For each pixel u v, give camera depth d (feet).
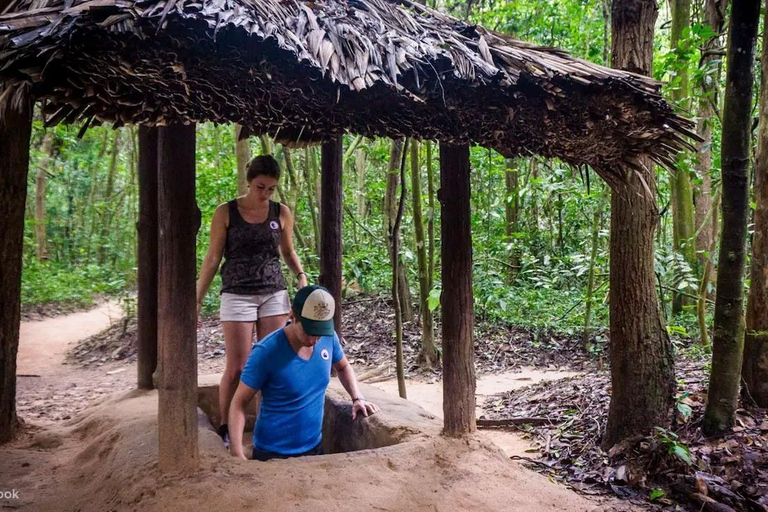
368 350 23.18
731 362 10.12
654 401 10.66
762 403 10.93
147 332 14.03
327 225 14.34
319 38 6.56
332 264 14.35
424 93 7.27
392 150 23.58
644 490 9.36
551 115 8.20
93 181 57.26
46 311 41.11
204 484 7.64
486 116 8.03
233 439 8.74
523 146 8.92
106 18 5.26
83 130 6.33
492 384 18.97
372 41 7.13
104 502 8.25
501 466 8.84
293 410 9.29
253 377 8.93
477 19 27.50
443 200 9.58
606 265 25.29
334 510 7.18
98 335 30.91
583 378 16.60
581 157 9.45
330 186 14.29
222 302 11.25
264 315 11.37
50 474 10.23
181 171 7.89
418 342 23.25
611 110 8.27
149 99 6.12
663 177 27.58
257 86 6.46
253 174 10.75
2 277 11.78
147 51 5.64
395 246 13.88
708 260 17.76
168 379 8.03
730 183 10.00
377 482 7.98
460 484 8.16
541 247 31.99
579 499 8.24
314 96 6.86
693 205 24.99
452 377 9.61
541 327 24.38
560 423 13.16
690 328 21.36
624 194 10.72
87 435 12.02
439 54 7.14
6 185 11.60
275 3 6.77
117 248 53.31
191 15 5.46
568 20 28.55
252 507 7.18
